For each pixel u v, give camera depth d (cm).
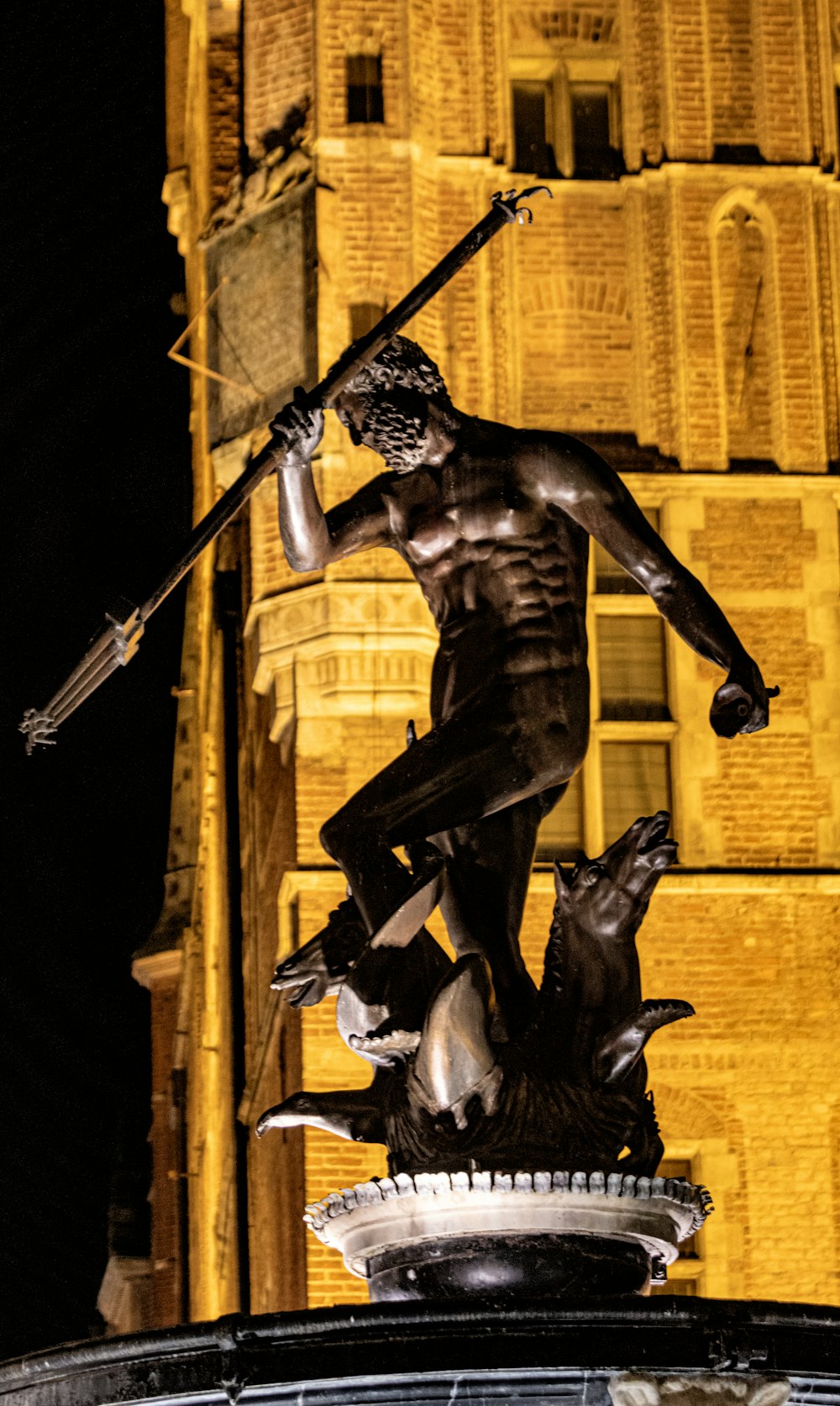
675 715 2634
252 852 2877
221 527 794
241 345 2728
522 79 2838
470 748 797
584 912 788
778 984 2586
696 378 2762
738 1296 2503
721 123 2833
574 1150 755
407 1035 770
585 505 822
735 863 2612
